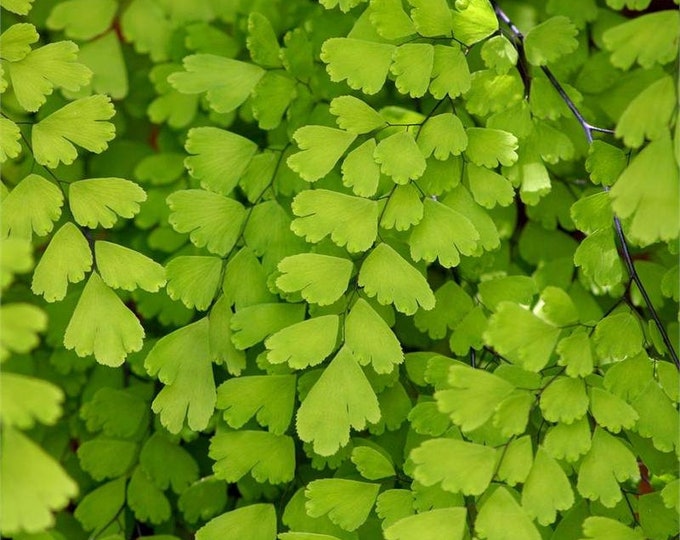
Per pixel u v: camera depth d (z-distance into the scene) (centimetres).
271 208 43
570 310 39
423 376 43
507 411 39
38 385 36
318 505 41
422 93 41
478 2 41
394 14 41
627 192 38
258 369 44
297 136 41
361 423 40
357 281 42
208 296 42
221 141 43
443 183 42
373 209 41
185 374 41
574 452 39
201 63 44
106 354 40
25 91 40
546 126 43
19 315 36
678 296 42
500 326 39
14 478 36
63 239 41
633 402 40
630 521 41
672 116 38
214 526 42
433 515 39
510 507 39
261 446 42
